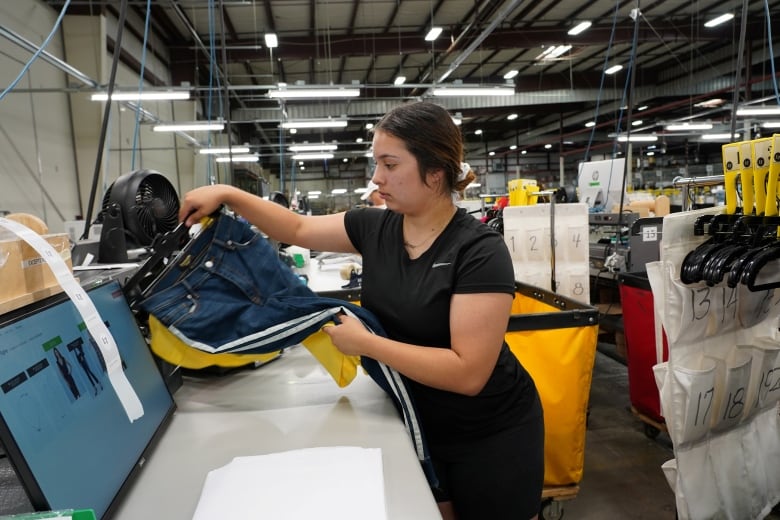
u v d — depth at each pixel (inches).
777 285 49.8
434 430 40.2
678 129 369.1
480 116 536.4
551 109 512.7
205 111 453.7
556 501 61.1
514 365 40.7
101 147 53.8
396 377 35.8
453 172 36.0
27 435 20.6
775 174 47.3
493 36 329.4
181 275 39.1
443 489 41.8
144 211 52.2
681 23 331.3
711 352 54.7
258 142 652.7
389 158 34.5
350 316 36.5
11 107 200.5
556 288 113.0
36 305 24.5
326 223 44.9
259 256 41.1
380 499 26.1
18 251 23.6
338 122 307.0
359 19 314.3
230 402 40.9
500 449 39.4
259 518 24.9
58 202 237.3
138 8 287.6
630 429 100.3
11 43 200.7
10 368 20.9
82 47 247.9
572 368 56.9
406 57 389.4
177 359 39.6
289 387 44.3
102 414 27.2
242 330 38.6
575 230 112.9
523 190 145.4
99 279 33.8
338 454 30.6
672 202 374.9
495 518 40.7
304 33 335.9
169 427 36.2
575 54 383.6
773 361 56.9
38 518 17.7
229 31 327.3
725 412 54.4
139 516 25.7
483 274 33.7
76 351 26.5
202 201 40.0
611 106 478.9
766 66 373.1
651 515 72.9
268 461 30.0
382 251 39.9
